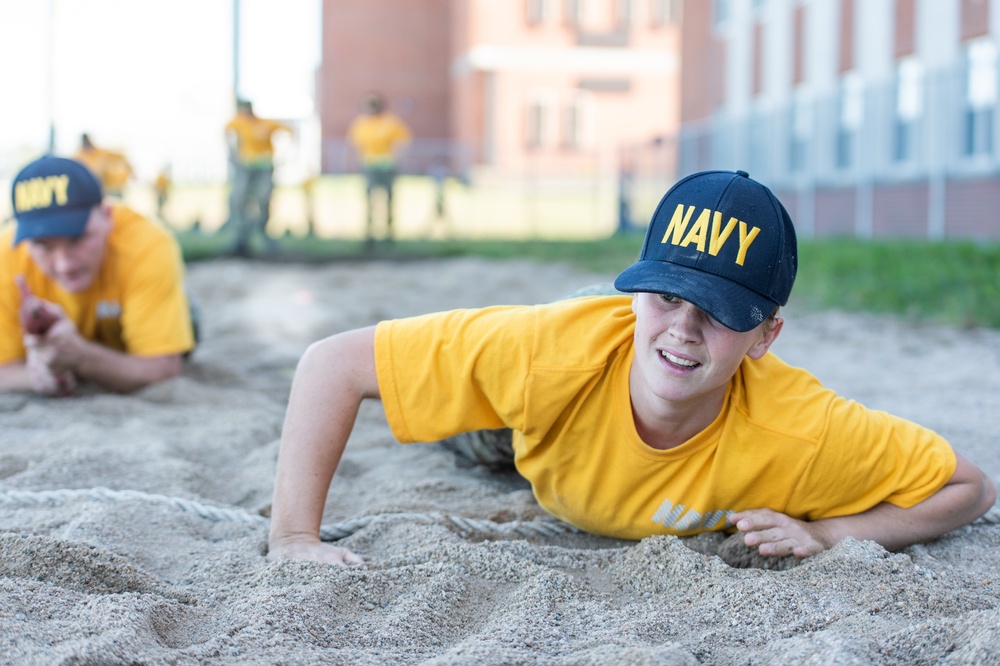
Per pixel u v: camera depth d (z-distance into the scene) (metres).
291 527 2.61
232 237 13.85
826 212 15.46
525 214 26.42
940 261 9.55
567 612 2.24
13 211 4.12
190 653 1.97
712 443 2.54
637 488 2.62
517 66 33.78
